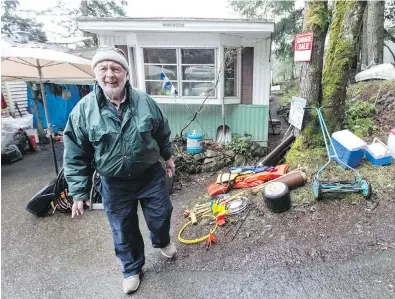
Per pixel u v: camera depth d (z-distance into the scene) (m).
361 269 1.96
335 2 3.86
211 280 2.07
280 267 2.10
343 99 3.96
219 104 5.69
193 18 5.08
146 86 5.71
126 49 5.82
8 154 6.16
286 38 15.66
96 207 3.54
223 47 5.41
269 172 3.75
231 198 3.30
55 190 3.48
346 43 3.75
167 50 5.48
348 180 2.99
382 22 10.28
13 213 3.68
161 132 1.99
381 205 2.61
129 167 1.73
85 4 14.92
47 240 2.95
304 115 3.87
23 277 2.35
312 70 3.79
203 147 5.40
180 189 4.39
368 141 4.43
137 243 2.07
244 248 2.39
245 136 6.13
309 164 3.58
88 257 2.59
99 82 1.62
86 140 1.71
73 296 2.08
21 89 8.38
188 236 2.76
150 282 2.12
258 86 5.93
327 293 1.81
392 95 7.11
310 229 2.47
